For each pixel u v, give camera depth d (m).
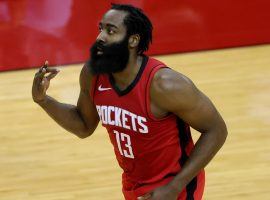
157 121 8.59
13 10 24.38
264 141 16.75
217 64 23.66
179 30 25.23
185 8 25.17
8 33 24.38
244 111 18.92
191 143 9.20
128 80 8.49
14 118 19.20
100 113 8.98
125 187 9.45
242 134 17.25
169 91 8.34
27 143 17.33
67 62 24.56
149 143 8.74
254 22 25.70
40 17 24.59
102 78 8.74
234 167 15.31
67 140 17.39
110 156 16.25
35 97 9.37
